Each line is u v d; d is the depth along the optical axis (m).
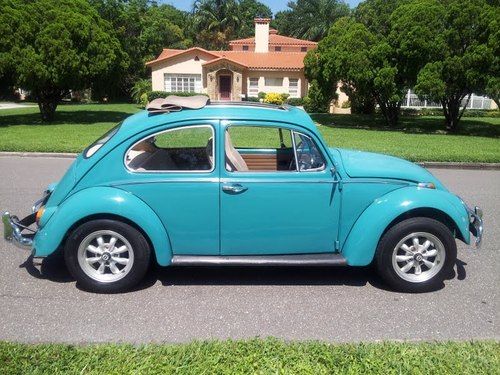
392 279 4.97
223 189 4.79
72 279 5.21
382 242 4.92
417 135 20.27
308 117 5.21
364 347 3.77
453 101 22.14
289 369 3.45
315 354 3.64
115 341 3.96
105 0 36.28
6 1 21.16
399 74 22.27
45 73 21.52
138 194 4.78
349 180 4.90
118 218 4.78
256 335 4.09
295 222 4.92
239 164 5.11
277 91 41.09
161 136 4.86
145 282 5.16
